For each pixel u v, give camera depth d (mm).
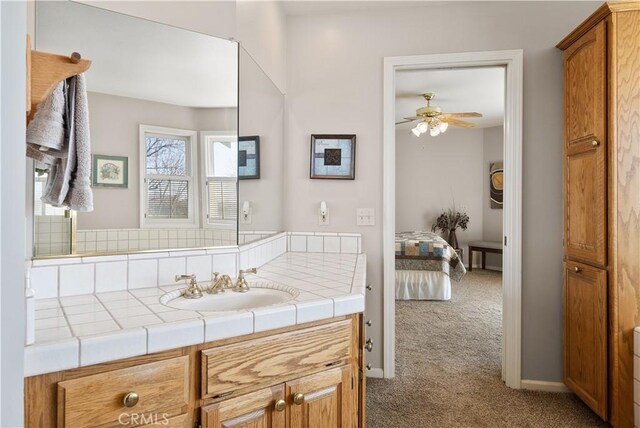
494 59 2299
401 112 5391
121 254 1313
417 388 2303
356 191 2473
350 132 2473
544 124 2264
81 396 813
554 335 2271
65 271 1199
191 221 1550
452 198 6656
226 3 1727
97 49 1328
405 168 6789
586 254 1954
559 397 2191
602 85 1814
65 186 1069
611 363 1790
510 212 2293
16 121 555
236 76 1695
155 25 1467
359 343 1377
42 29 1235
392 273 2438
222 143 1658
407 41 2406
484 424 1934
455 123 4590
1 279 532
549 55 2258
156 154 1461
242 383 1016
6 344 544
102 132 1329
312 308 1135
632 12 1757
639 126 1751
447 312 3990
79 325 912
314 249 2486
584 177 1972
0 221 531
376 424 1929
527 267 2293
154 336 886
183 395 936
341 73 2475
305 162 2514
